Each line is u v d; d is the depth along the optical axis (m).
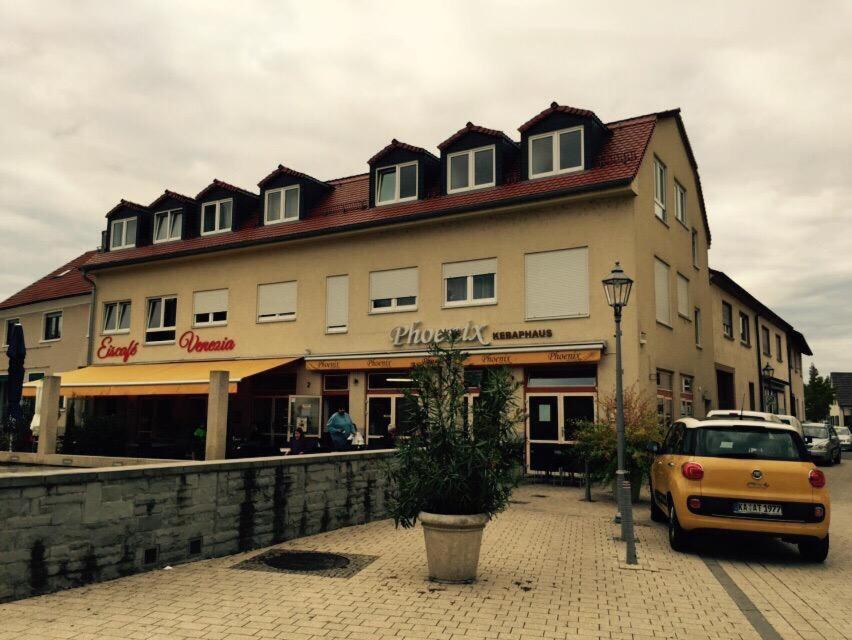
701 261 24.86
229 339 23.69
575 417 17.62
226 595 6.60
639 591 7.12
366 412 20.64
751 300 33.19
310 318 22.08
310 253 22.34
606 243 17.66
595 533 10.45
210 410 16.64
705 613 6.39
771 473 8.88
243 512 8.76
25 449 20.88
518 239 18.80
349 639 5.39
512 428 7.68
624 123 19.83
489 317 18.94
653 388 18.11
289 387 22.44
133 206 27.38
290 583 7.09
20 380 19.83
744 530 8.83
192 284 24.81
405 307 20.33
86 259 32.84
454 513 7.39
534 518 11.79
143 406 25.48
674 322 20.75
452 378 7.69
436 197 20.84
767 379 35.25
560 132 19.14
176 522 7.90
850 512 13.87
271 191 24.42
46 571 6.55
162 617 5.85
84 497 6.92
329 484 10.34
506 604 6.48
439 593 6.80
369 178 23.31
